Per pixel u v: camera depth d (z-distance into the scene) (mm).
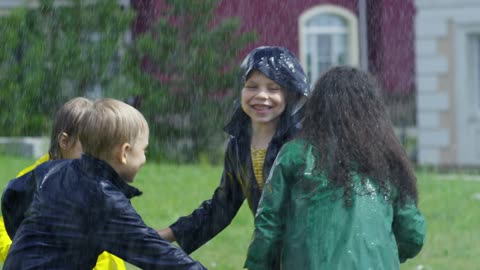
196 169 18750
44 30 22297
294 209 6008
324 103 6133
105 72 22125
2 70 22203
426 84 24609
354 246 5836
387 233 5957
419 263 12148
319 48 25562
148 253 5859
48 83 22172
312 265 5859
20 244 5879
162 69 22125
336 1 25438
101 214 5832
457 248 12867
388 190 6031
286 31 24625
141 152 6051
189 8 22219
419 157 24609
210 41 22297
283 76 6434
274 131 6539
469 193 17016
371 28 25312
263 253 6051
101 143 5914
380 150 6055
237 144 6648
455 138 24469
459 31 24391
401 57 25141
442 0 24453
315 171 5977
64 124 6434
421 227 6195
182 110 21859
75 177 5902
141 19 22547
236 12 23172
